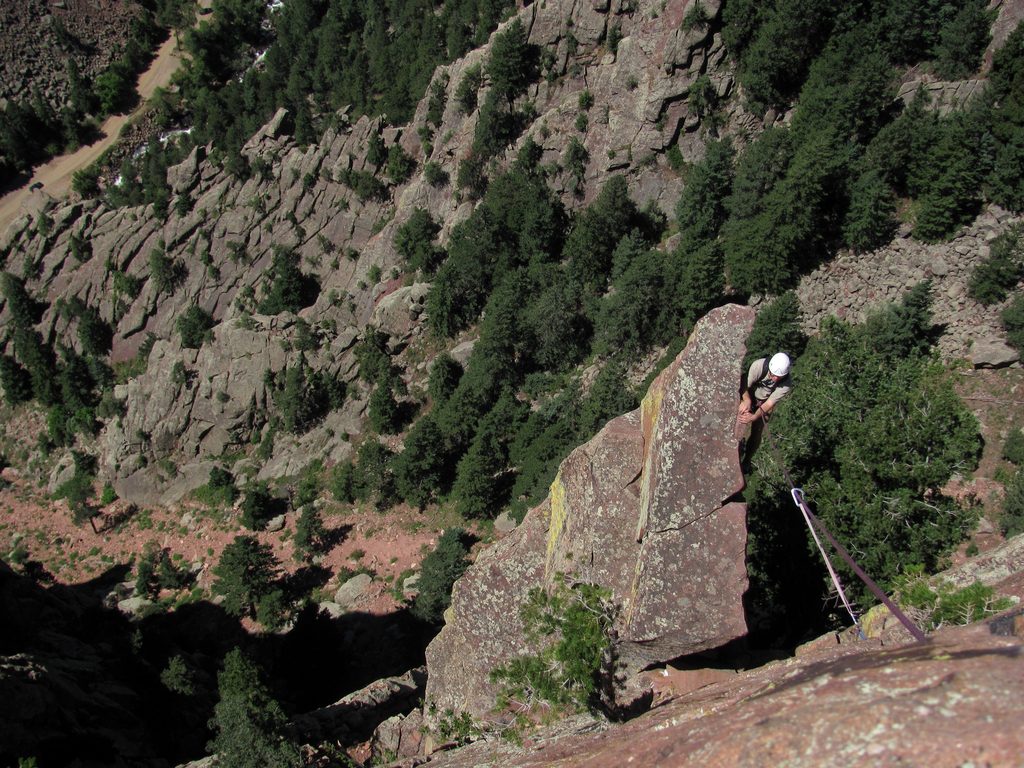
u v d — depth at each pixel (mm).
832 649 16016
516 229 71312
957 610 16078
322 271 86688
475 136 77000
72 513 81000
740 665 19281
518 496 61406
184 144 96125
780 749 8273
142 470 80938
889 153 56812
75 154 114438
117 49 127625
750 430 17688
